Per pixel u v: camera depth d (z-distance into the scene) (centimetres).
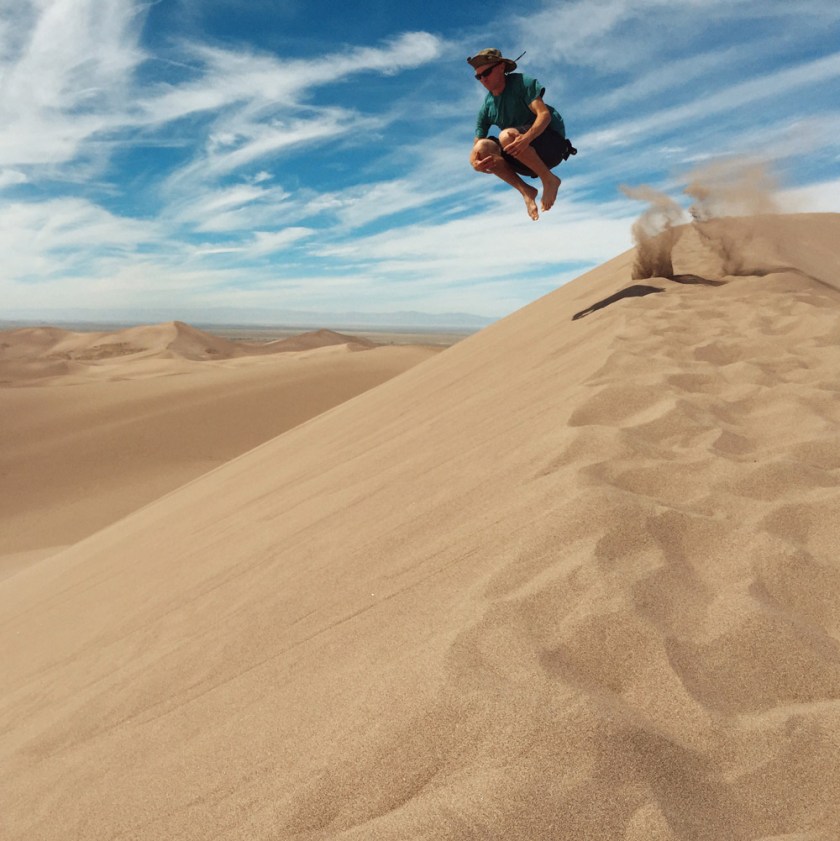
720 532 170
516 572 166
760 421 254
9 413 2605
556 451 234
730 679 127
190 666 205
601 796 103
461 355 805
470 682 127
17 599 579
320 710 144
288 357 6950
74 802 156
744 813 102
